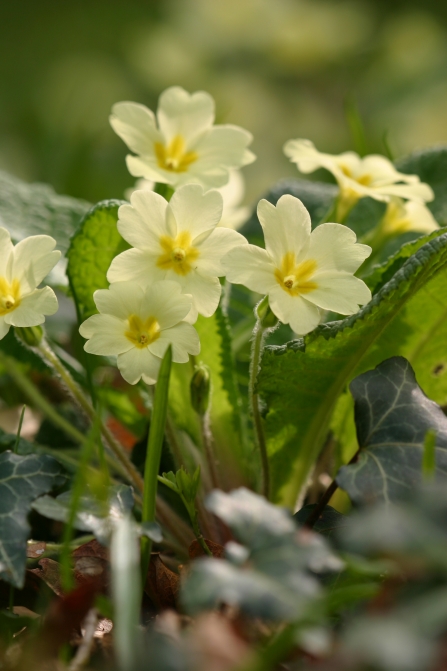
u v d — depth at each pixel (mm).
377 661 346
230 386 460
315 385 440
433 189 532
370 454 408
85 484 410
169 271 417
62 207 512
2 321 413
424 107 1127
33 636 393
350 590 370
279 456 454
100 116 1128
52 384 540
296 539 368
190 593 359
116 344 412
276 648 358
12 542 402
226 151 462
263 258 409
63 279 489
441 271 436
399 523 354
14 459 417
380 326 429
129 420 504
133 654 361
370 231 529
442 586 359
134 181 997
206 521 451
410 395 417
